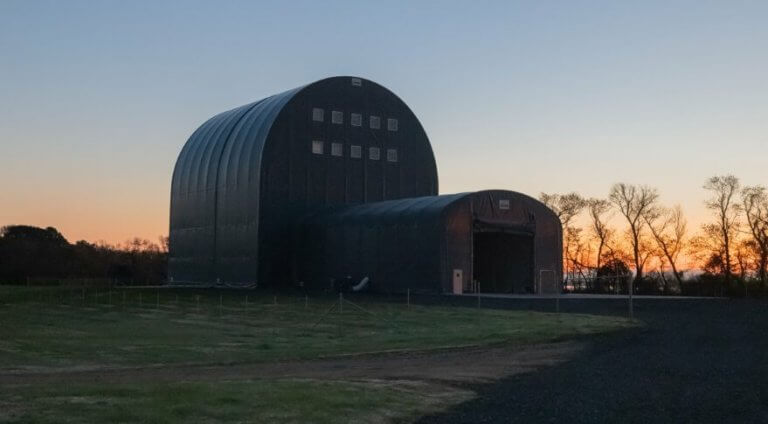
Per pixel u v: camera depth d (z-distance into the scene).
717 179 87.62
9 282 98.19
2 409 12.91
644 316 37.91
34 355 23.00
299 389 15.70
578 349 24.89
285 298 53.34
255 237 69.50
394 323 35.12
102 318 38.19
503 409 14.75
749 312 40.75
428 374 19.19
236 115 81.25
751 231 86.31
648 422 13.57
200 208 79.12
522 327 32.03
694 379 18.50
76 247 111.00
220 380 17.39
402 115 78.00
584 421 13.65
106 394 14.46
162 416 12.77
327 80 73.94
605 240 101.06
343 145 74.31
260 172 69.62
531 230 61.12
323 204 72.56
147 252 117.69
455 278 57.12
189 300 51.72
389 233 60.66
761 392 16.67
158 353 23.84
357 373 19.28
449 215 57.19
